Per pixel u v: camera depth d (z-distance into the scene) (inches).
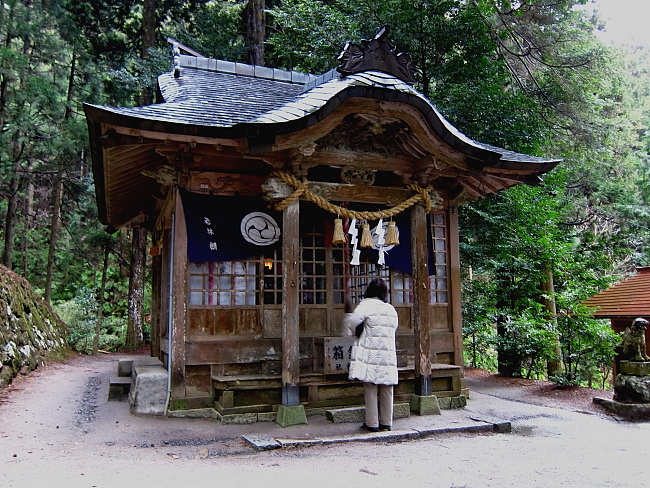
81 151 701.3
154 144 245.8
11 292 426.3
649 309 448.1
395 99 249.1
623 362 309.0
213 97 312.5
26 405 276.8
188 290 258.5
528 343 422.6
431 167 272.4
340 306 293.4
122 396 302.7
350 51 261.0
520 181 311.0
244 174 273.7
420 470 180.2
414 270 278.4
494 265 446.0
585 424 269.0
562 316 411.5
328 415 251.9
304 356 277.9
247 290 272.5
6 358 351.9
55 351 514.0
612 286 538.6
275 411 254.4
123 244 814.5
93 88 734.5
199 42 722.8
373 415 232.5
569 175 674.8
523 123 492.7
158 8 797.2
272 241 273.9
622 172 749.9
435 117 257.1
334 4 598.2
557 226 588.4
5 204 769.6
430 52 509.7
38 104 617.0
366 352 234.7
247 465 183.0
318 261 292.7
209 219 262.4
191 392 255.3
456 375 298.7
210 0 799.7
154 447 205.9
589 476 175.8
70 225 778.2
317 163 259.9
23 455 186.4
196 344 255.8
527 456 201.8
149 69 656.4
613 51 677.9
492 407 306.5
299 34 586.9
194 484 157.6
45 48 673.6
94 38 768.3
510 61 617.3
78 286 832.9
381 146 275.9
